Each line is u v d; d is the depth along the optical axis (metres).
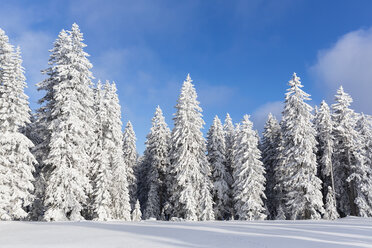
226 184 40.09
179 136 36.19
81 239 10.38
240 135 37.47
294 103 33.78
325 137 37.38
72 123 23.72
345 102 37.47
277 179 39.53
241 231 12.39
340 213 38.94
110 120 34.31
